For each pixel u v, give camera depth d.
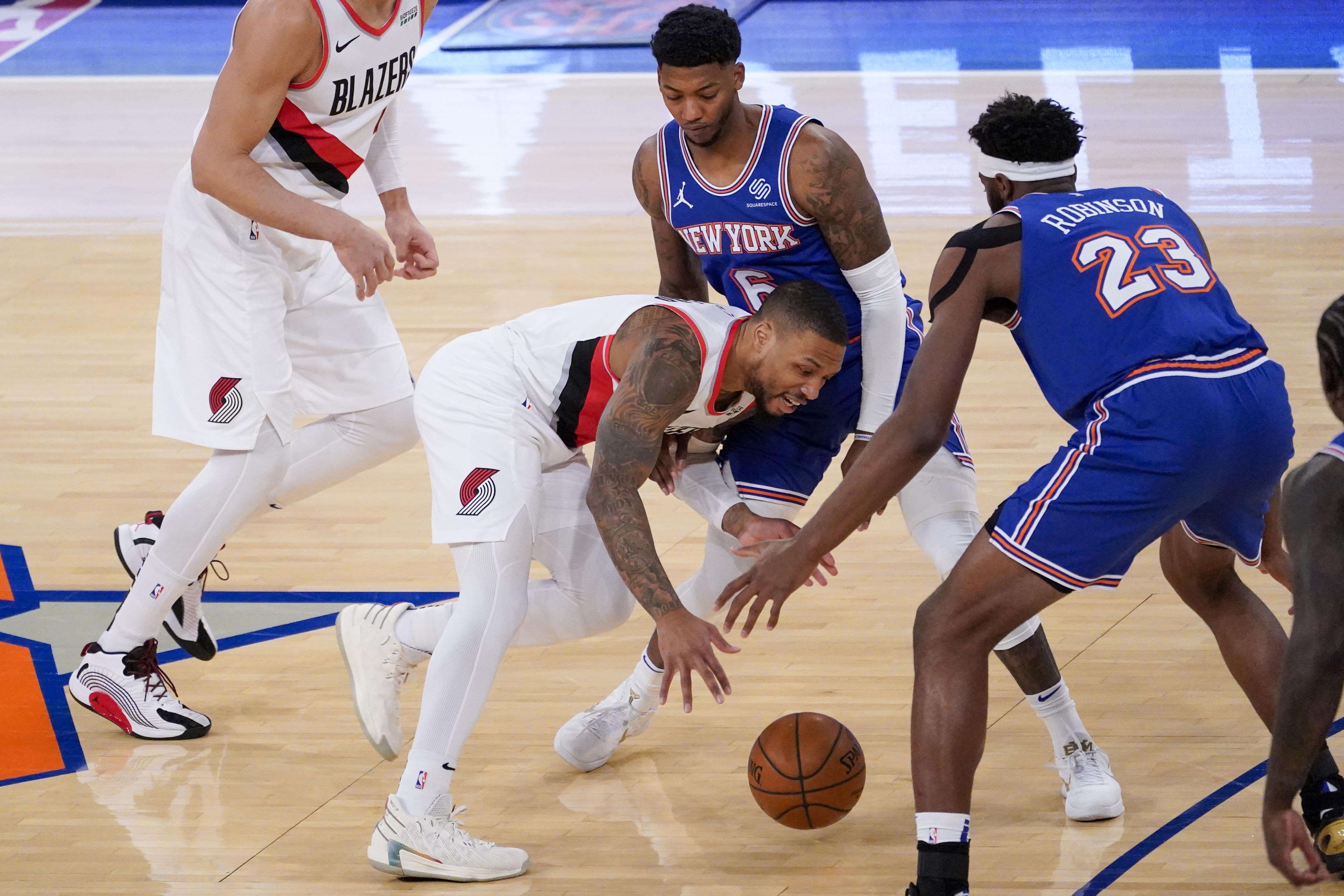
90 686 12.95
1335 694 7.70
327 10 11.81
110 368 21.94
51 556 16.50
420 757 10.62
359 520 17.41
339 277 13.38
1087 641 13.90
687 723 12.91
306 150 12.48
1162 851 10.62
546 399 11.16
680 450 11.54
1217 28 42.06
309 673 14.03
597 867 10.81
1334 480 7.74
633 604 11.70
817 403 12.09
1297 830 7.91
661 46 10.84
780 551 9.79
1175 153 30.52
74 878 10.84
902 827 11.14
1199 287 9.66
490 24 46.81
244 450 12.55
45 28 48.53
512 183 30.64
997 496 16.66
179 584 12.77
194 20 48.78
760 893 10.36
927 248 25.36
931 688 9.60
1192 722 12.41
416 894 10.51
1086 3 46.47
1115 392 9.45
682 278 12.91
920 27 44.19
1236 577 10.89
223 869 10.93
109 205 30.27
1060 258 9.62
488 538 10.86
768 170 11.30
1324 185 27.88
